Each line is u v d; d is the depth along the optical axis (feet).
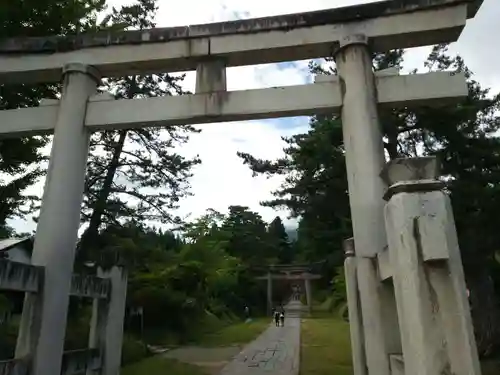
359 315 15.14
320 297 148.66
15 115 18.47
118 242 45.68
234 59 18.61
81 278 17.93
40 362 14.69
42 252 15.94
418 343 7.25
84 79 18.56
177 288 59.77
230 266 98.17
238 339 63.26
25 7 22.44
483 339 32.30
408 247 7.73
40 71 19.17
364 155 15.24
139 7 49.14
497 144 29.71
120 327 21.22
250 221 151.53
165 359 41.34
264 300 144.25
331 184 36.40
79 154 17.54
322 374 34.86
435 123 30.48
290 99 17.07
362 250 14.02
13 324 34.65
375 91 16.60
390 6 17.46
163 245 69.05
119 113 17.97
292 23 17.99
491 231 28.17
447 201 7.96
